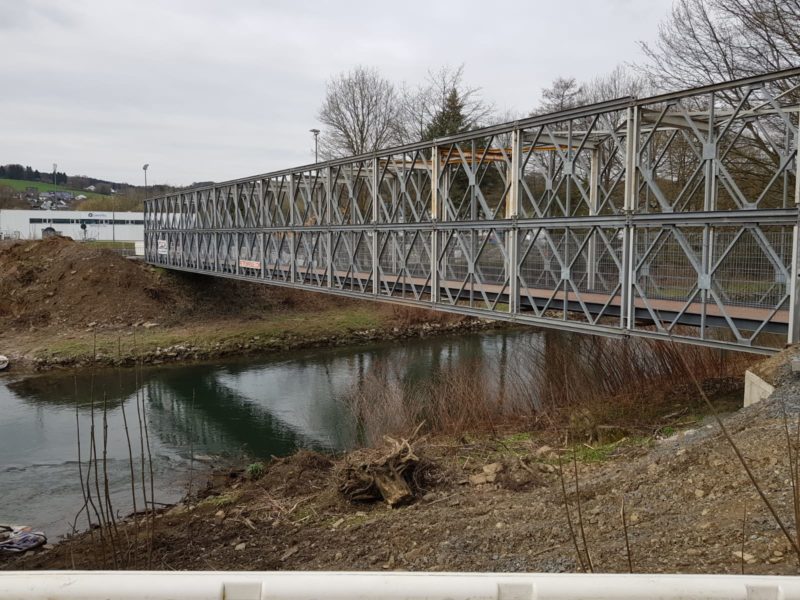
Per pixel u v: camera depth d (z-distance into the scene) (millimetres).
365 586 2334
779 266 10070
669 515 6117
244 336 29625
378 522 7984
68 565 7941
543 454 10516
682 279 12555
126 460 14617
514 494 8430
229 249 30797
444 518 7633
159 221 41375
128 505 11617
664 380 15250
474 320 34719
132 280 34781
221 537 8391
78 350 26562
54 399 20469
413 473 9242
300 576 2357
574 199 35188
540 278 15859
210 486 12070
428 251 19203
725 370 15547
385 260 23266
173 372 24656
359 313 35750
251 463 14055
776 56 19484
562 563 5422
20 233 74188
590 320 13023
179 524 9344
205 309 35031
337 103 47250
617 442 10938
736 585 2314
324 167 22750
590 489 7645
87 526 10562
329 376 23656
